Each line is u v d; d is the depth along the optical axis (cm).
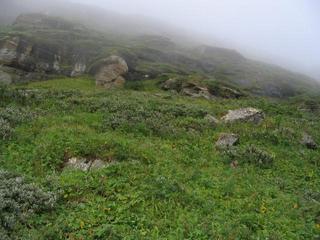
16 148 1584
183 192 1242
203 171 1548
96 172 1336
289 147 2134
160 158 1599
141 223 1038
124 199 1162
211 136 2134
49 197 1123
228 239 988
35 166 1423
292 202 1330
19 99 2484
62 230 972
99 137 1692
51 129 1803
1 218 962
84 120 2142
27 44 8244
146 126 2098
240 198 1311
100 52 9369
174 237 980
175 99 3853
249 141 2133
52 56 8638
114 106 2506
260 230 1075
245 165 1723
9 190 1115
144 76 7494
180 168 1528
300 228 1122
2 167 1401
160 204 1153
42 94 2830
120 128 2028
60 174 1345
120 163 1423
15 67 7731
